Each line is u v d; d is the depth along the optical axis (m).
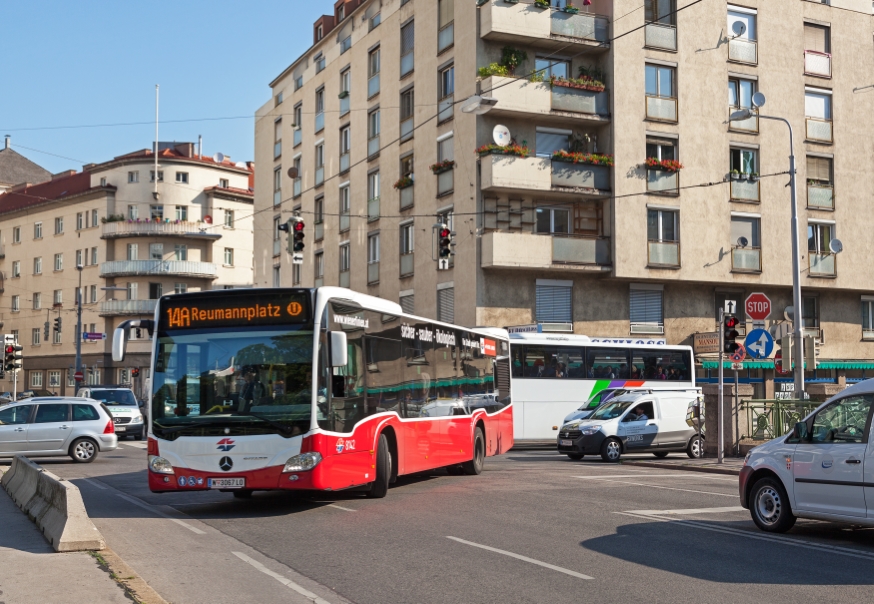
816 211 42.94
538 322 38.31
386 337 15.84
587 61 39.53
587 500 15.10
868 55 44.66
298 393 13.27
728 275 40.69
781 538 11.10
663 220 39.69
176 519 13.06
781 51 42.50
